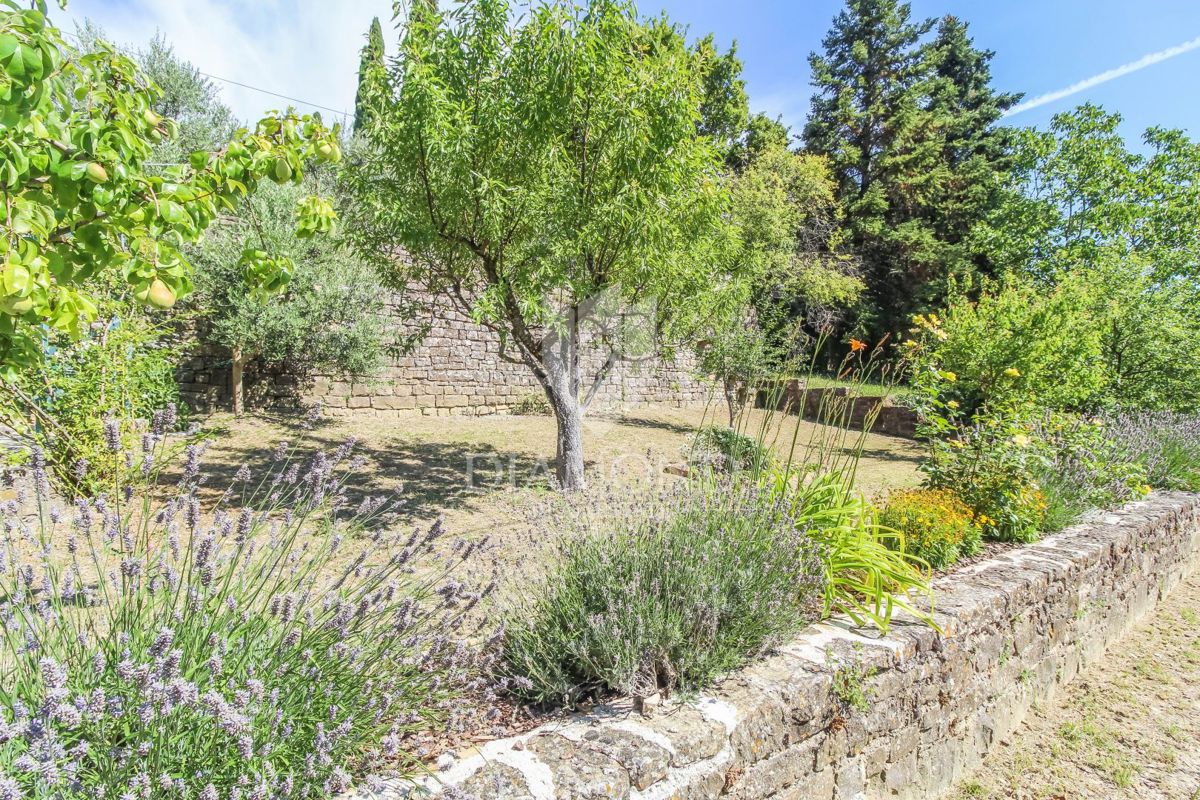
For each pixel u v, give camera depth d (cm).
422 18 497
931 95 2136
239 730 120
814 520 304
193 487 177
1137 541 471
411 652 173
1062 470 502
